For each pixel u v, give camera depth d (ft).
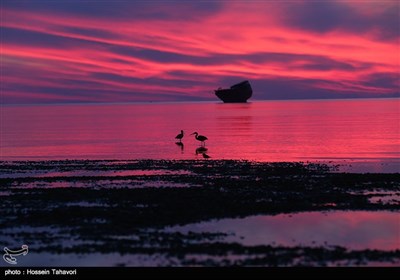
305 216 102.37
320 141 246.06
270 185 132.98
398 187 128.88
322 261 77.00
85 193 125.70
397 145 224.94
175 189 129.08
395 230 92.84
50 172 164.86
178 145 243.40
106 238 88.48
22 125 447.83
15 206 113.70
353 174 147.23
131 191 127.03
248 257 78.69
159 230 93.20
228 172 156.15
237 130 326.24
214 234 90.63
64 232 92.53
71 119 565.53
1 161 194.80
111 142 264.52
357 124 370.94
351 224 96.68
